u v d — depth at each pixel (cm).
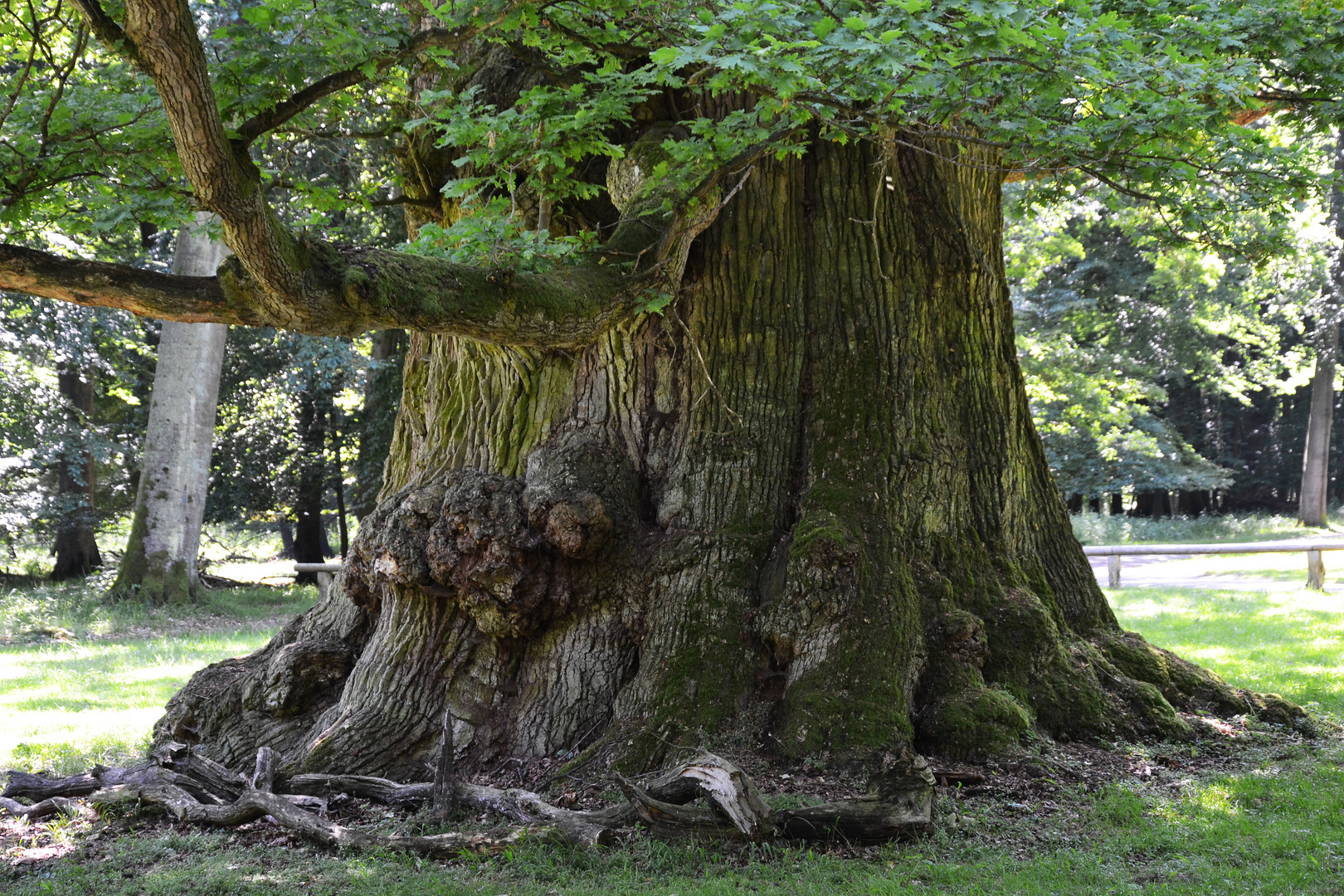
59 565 2236
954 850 511
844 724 589
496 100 730
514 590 625
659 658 625
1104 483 3000
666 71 564
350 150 1335
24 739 834
